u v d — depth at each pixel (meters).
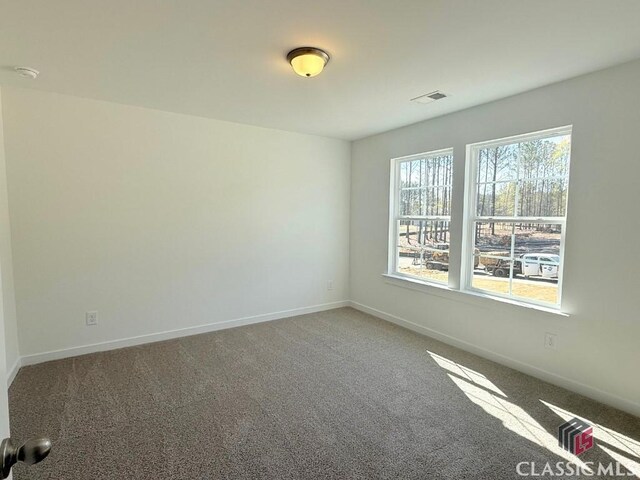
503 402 2.50
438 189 3.79
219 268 3.95
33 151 2.97
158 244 3.58
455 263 3.54
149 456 1.94
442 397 2.57
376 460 1.92
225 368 3.02
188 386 2.70
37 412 2.34
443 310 3.66
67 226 3.14
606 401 2.49
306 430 2.17
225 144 3.88
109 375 2.87
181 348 3.45
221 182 3.89
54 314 3.14
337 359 3.21
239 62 2.36
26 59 2.31
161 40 2.06
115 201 3.34
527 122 2.87
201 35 2.00
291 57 2.22
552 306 2.85
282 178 4.31
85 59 2.31
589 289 2.56
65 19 1.83
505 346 3.11
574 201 2.62
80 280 3.23
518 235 3.07
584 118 2.53
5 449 0.69
